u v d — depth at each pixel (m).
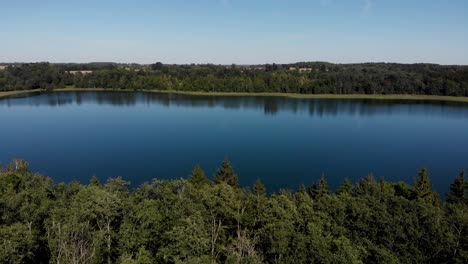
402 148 119.38
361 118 166.50
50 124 151.38
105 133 137.00
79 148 116.44
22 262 32.44
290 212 39.12
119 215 38.56
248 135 135.12
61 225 35.81
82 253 31.03
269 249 36.56
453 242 37.03
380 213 39.97
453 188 67.38
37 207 40.84
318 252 33.69
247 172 96.12
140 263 31.16
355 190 59.66
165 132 139.00
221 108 193.00
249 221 41.53
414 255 37.16
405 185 69.25
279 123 156.12
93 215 36.22
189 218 34.91
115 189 47.28
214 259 32.75
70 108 190.88
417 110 184.62
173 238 32.81
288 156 110.00
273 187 86.56
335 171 97.50
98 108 191.12
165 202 40.94
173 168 98.56
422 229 39.03
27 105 199.25
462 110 184.00
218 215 42.22
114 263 34.12
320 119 164.50
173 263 32.84
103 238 35.06
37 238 36.12
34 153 110.50
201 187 56.12
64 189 50.22
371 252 35.78
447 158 109.06
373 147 120.38
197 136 133.62
